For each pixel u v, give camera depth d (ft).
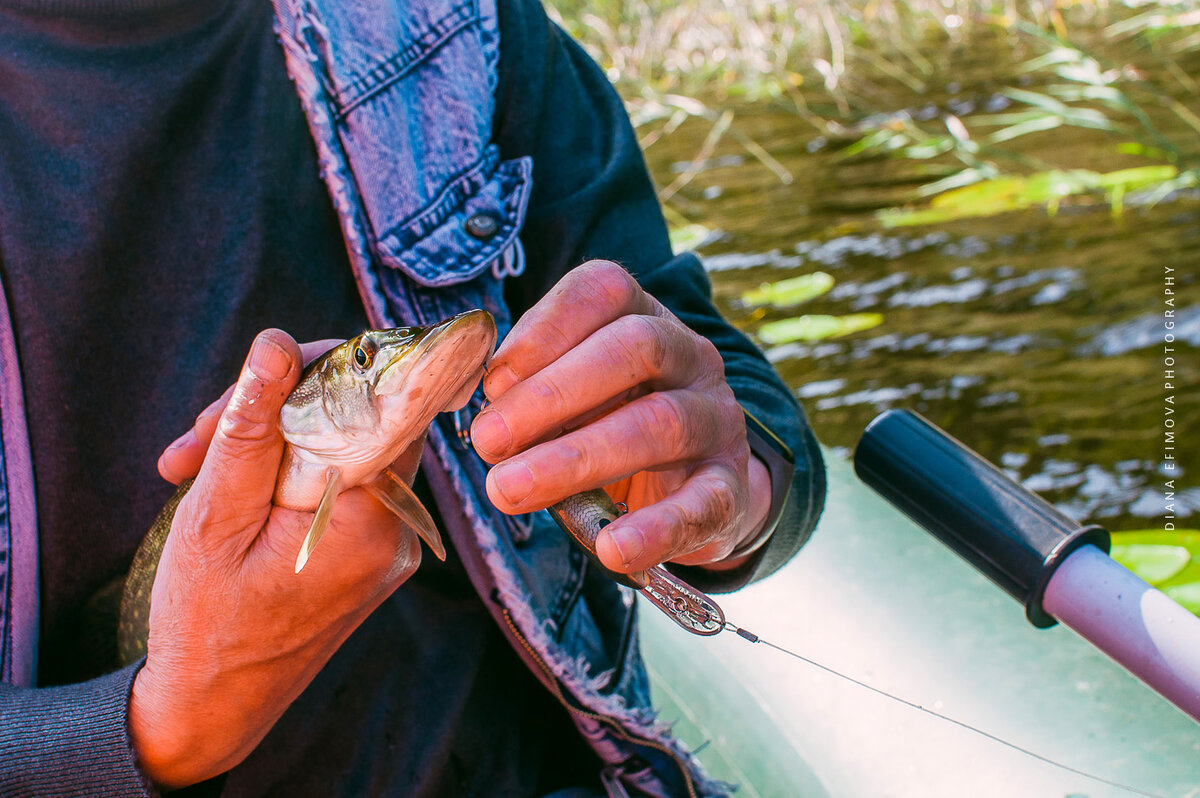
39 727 2.76
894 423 3.14
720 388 2.66
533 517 3.23
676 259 3.36
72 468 3.02
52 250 3.01
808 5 13.10
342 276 3.18
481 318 2.61
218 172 3.10
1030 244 7.97
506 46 3.30
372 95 3.13
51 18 3.01
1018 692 3.52
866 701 3.61
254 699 2.73
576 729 3.30
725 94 12.01
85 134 3.03
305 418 2.65
